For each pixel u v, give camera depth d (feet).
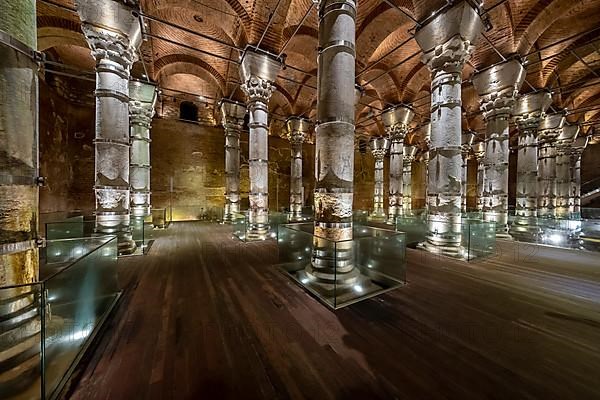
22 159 8.14
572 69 37.83
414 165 87.86
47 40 31.09
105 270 11.56
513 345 9.12
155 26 31.99
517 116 35.94
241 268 18.44
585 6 26.17
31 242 8.37
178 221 51.65
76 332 8.25
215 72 42.34
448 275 17.22
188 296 13.37
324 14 15.48
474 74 30.27
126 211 22.00
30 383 6.86
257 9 26.32
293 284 15.19
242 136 62.18
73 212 42.42
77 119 44.21
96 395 6.70
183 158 53.52
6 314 7.46
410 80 42.68
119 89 21.02
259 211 30.40
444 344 9.19
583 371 7.73
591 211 48.52
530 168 35.22
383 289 14.52
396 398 6.68
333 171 15.01
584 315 11.48
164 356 8.38
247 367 7.89
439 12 20.95
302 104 51.44
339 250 14.82
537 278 16.67
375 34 34.17
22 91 8.18
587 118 57.11
